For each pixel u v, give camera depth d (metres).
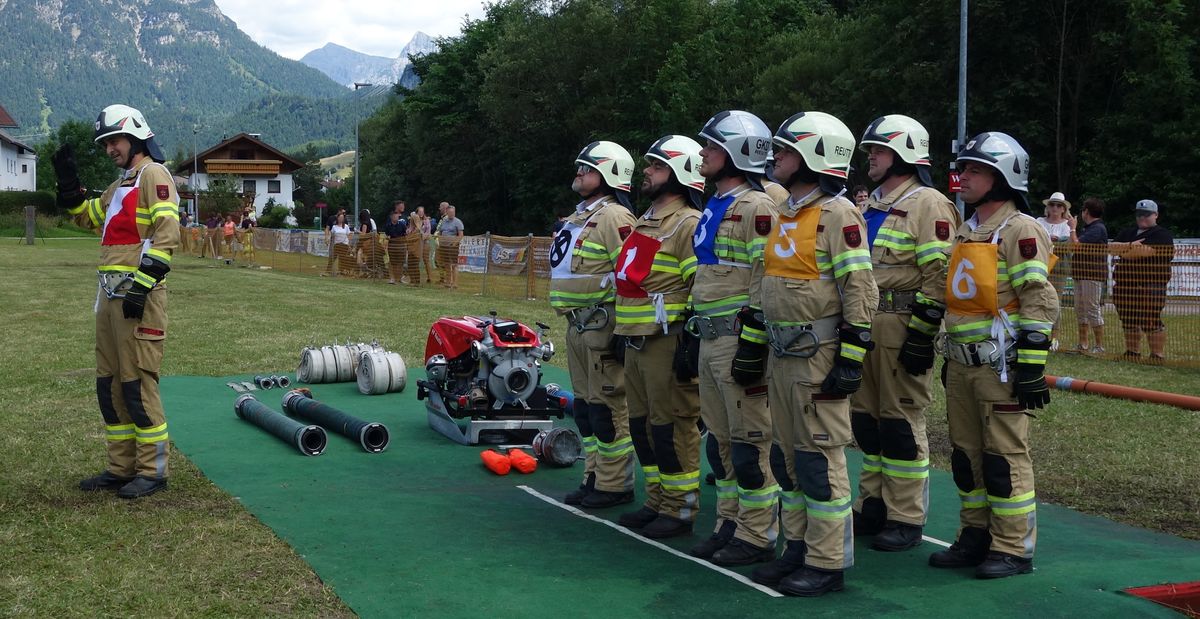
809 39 41.59
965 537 5.54
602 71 51.41
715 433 5.66
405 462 7.73
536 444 7.80
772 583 5.17
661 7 49.22
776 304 5.05
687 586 5.14
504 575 5.25
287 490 6.84
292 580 5.09
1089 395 10.51
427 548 5.68
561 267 6.61
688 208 5.96
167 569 5.19
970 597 4.99
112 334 6.52
